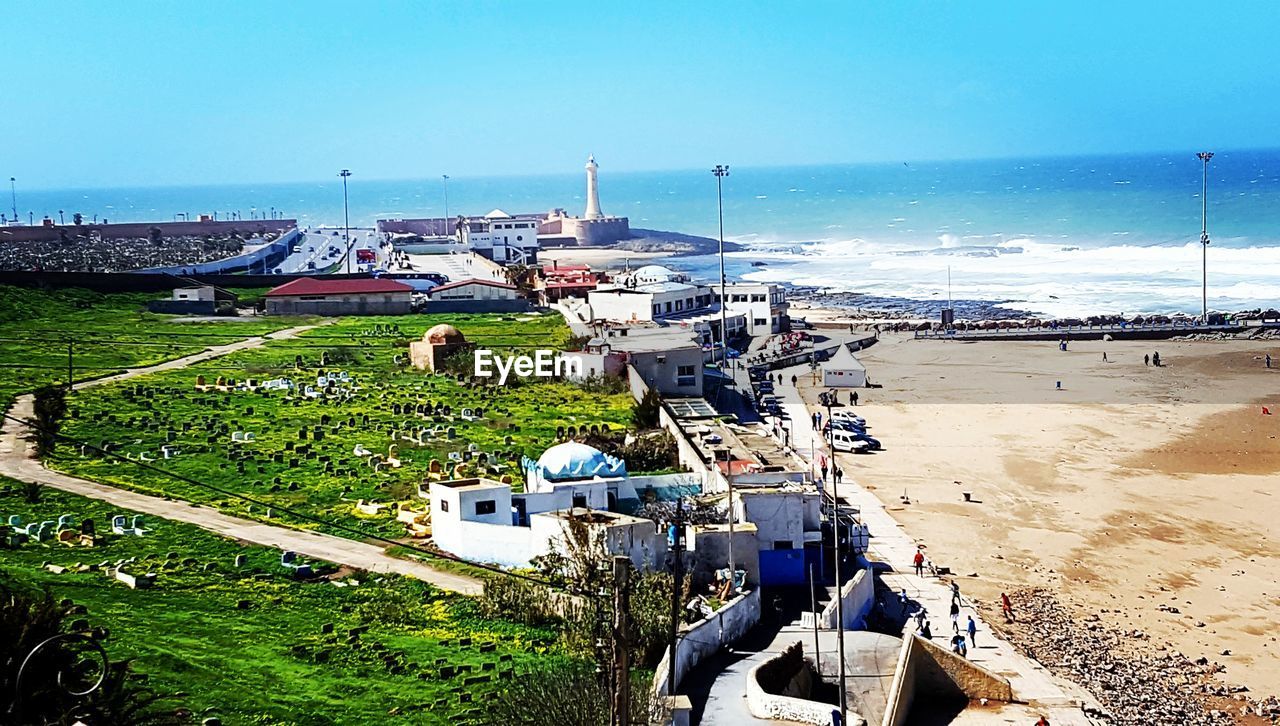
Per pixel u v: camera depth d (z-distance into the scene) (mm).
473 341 167625
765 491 81188
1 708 47500
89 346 159000
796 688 63875
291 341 168750
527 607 69875
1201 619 79375
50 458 101125
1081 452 121375
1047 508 102812
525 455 104375
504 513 81625
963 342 190625
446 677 60969
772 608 75250
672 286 196750
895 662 66875
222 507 89438
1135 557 91000
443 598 72688
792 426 131250
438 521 82625
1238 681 70250
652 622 63438
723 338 166375
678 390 139875
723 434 106938
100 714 50844
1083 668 70750
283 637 65375
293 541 82312
